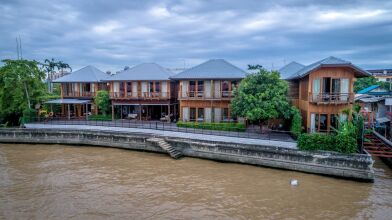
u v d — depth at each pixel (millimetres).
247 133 32312
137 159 28656
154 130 34969
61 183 21922
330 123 28938
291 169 24219
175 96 46062
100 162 27656
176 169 25281
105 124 39531
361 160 21438
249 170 24766
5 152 31969
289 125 32688
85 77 48938
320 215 16547
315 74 28625
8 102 43562
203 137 30766
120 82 44062
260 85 29922
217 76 38031
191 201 18547
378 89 47844
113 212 16984
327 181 21828
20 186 21328
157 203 18250
